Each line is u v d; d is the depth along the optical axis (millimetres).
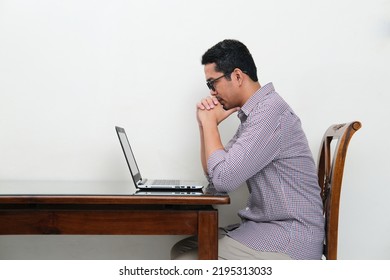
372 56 1869
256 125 1325
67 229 1240
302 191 1366
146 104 1860
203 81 1855
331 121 1866
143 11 1856
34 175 1858
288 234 1327
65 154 1860
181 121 1862
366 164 1882
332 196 1354
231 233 1421
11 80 1854
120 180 1864
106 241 1879
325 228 1417
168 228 1243
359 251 1888
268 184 1374
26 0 1853
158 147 1864
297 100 1863
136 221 1245
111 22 1858
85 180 1861
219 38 1855
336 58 1865
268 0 1858
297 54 1860
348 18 1865
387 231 1887
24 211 1235
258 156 1308
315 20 1864
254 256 1323
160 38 1858
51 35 1857
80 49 1858
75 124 1859
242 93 1474
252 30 1856
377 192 1885
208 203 1205
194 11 1855
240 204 1868
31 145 1859
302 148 1386
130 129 1863
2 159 1854
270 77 1859
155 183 1546
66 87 1859
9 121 1854
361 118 1871
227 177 1299
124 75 1858
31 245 1869
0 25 1852
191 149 1865
